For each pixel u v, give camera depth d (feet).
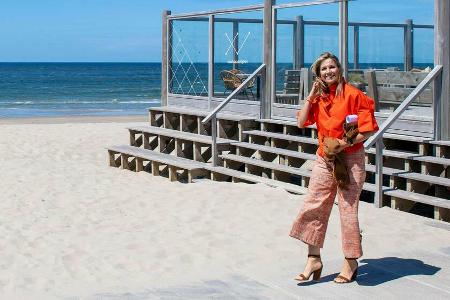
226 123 41.83
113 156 44.78
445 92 29.66
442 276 19.30
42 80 287.89
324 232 18.60
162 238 25.12
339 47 35.14
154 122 48.67
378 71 33.88
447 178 29.30
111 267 21.74
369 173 33.76
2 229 27.14
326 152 17.67
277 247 23.38
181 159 39.81
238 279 19.35
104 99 171.01
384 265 20.40
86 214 29.91
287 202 30.42
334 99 17.89
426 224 26.05
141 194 34.12
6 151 51.44
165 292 18.35
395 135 31.65
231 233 25.48
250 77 39.09
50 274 21.15
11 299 18.67
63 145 54.90
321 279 19.08
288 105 38.52
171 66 49.70
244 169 39.17
